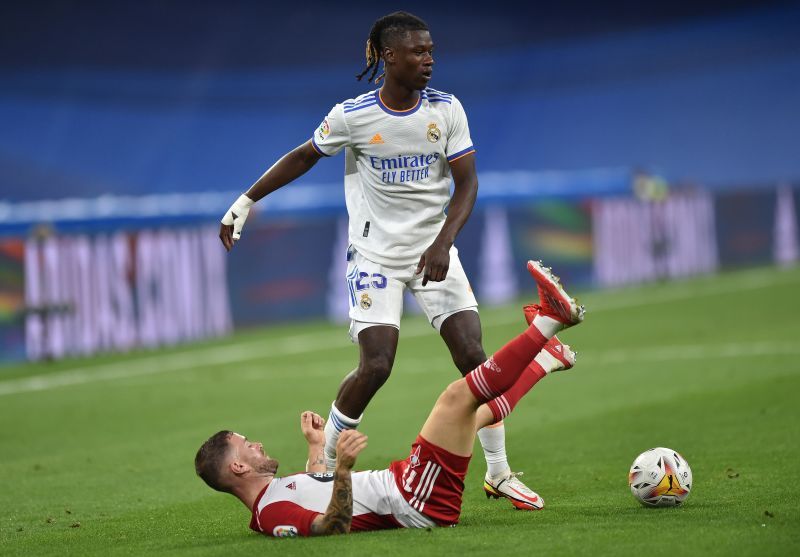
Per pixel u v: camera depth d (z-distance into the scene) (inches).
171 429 1400.1
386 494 741.9
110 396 1678.2
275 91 3740.2
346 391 850.8
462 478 747.4
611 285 2928.2
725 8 4731.8
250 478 751.1
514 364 721.6
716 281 2987.2
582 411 1379.2
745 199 3314.5
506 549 673.0
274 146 3604.8
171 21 3639.3
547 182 3663.9
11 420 1501.0
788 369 1601.9
